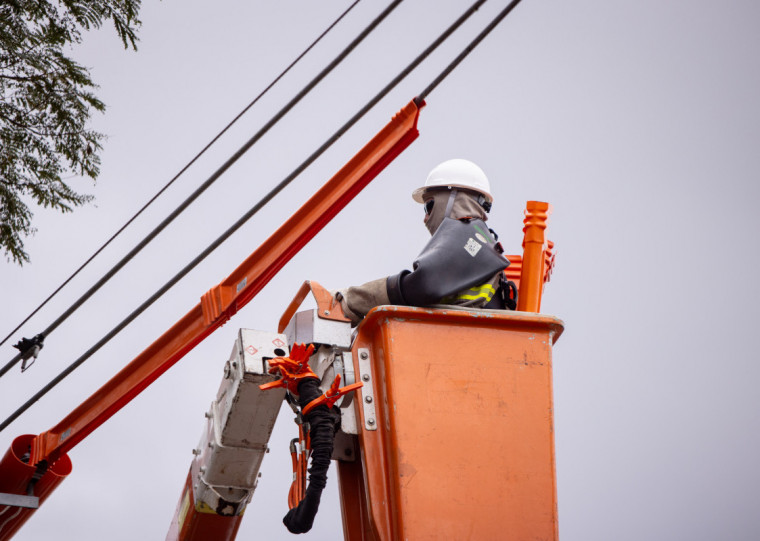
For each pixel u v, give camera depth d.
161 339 9.98
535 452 7.52
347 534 7.94
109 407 10.34
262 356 8.14
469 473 7.37
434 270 7.93
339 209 9.18
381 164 8.97
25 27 13.52
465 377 7.61
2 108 13.45
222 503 9.02
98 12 13.78
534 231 8.70
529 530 7.33
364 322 7.78
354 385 7.48
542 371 7.75
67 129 13.58
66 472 11.07
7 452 10.78
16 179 13.47
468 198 8.66
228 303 9.45
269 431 8.59
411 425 7.39
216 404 8.84
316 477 7.34
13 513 10.75
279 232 9.30
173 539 9.77
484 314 7.75
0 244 13.47
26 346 10.95
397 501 7.23
